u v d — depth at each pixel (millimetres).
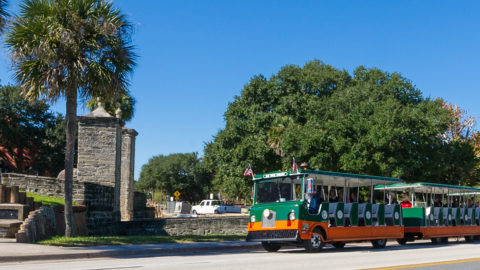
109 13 18203
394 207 19094
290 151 35344
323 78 43844
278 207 15828
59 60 17375
